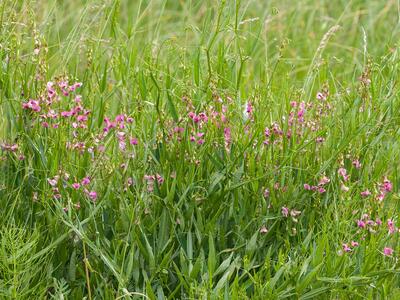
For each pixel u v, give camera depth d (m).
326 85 5.62
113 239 4.88
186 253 4.94
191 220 4.95
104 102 5.43
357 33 8.99
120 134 5.09
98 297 4.79
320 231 5.03
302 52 8.73
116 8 6.35
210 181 5.06
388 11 9.20
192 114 5.17
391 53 6.61
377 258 5.02
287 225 5.09
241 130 5.26
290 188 5.11
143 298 4.67
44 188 4.96
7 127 5.34
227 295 4.56
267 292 4.65
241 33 8.27
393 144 5.65
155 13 9.05
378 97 5.71
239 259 4.92
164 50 7.14
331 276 4.78
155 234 4.92
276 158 5.22
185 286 4.73
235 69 5.95
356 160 5.39
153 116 5.31
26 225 5.03
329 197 5.25
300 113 5.42
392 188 5.55
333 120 5.45
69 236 4.91
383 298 4.89
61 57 6.41
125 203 4.88
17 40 5.62
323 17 8.81
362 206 5.29
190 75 5.86
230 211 5.05
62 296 4.57
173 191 4.90
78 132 5.20
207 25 6.48
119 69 6.07
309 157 5.31
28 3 6.02
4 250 4.60
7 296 4.59
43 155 5.05
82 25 6.47
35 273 4.73
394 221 5.25
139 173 5.02
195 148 5.14
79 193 4.95
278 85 6.80
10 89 5.33
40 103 5.17
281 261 4.76
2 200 5.07
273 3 9.18
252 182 5.07
